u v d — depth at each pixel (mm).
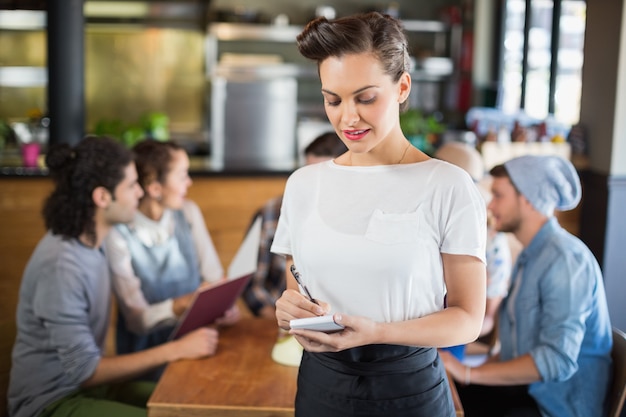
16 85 6711
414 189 1491
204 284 2816
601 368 2348
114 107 7145
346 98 1412
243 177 4762
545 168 2379
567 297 2287
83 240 2447
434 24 7215
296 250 1592
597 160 4582
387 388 1520
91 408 2326
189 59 7148
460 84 7133
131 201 2479
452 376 2338
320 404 1568
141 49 7078
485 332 2924
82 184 2406
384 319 1497
